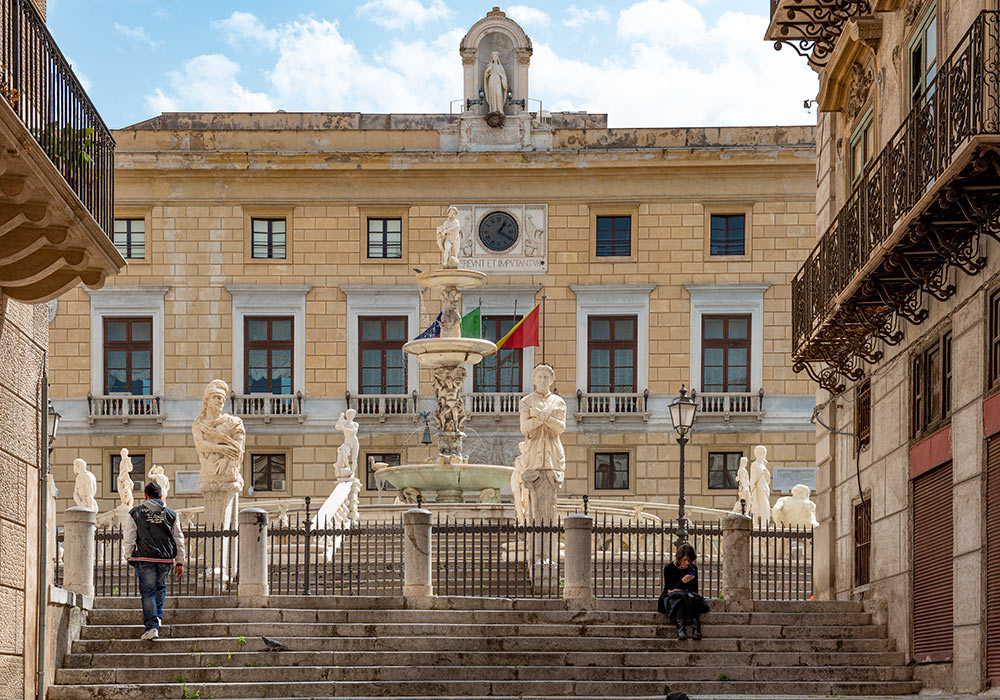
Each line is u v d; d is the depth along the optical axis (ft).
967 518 56.54
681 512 81.97
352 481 106.11
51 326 160.25
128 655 62.03
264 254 162.40
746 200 160.45
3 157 44.65
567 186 161.68
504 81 163.22
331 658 62.64
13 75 47.21
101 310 160.66
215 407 83.05
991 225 51.96
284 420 159.84
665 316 160.25
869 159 75.20
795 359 77.00
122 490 125.39
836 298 66.03
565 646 64.59
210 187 162.09
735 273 160.25
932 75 62.85
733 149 159.43
